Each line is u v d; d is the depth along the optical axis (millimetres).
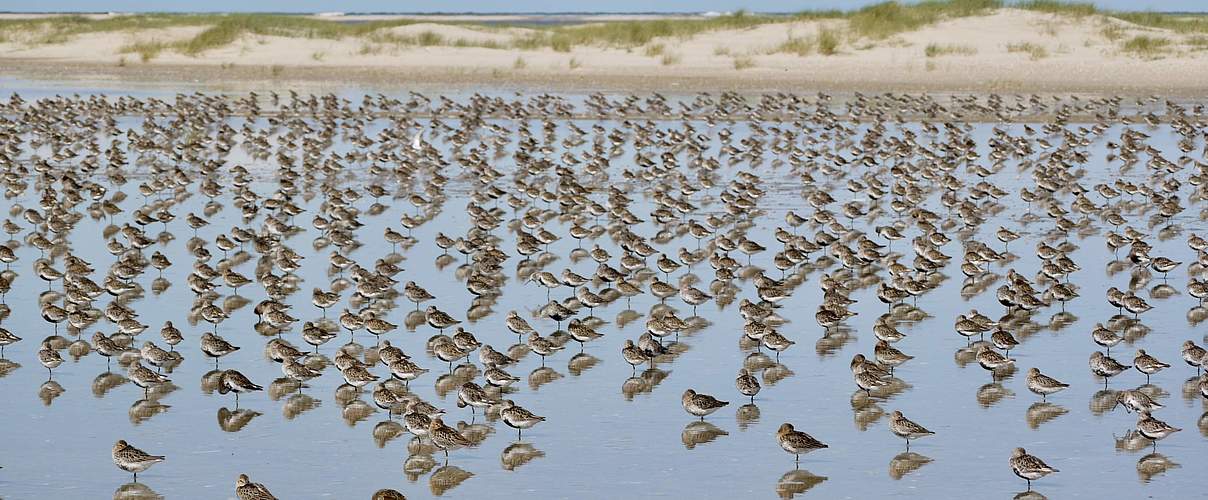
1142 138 63656
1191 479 24047
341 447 25766
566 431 26609
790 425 24766
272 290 36344
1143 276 40062
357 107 82562
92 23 136125
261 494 22469
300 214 49312
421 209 50438
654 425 26984
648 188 54938
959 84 90812
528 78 98000
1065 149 61375
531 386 29484
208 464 24859
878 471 24469
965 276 39969
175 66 108875
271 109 81688
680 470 24547
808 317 35312
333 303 35281
